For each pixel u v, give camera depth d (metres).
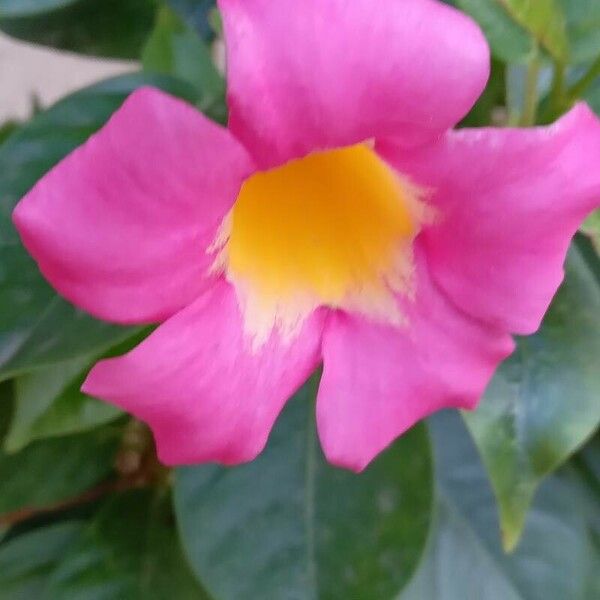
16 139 0.13
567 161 0.09
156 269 0.09
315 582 0.14
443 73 0.08
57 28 0.16
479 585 0.16
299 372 0.11
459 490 0.17
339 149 0.10
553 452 0.13
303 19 0.08
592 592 0.17
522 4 0.11
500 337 0.11
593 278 0.13
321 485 0.15
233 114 0.08
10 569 0.16
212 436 0.10
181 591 0.15
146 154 0.08
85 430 0.15
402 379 0.11
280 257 0.11
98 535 0.16
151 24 0.17
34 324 0.11
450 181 0.10
